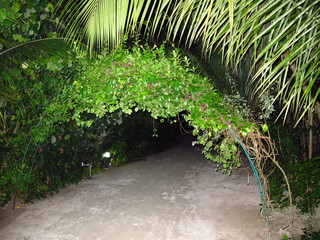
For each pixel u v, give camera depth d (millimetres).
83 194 6152
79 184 6883
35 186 5645
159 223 4707
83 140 6977
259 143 3441
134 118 9711
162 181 7219
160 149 11891
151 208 5363
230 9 1408
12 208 5188
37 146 5031
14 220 4824
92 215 5035
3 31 4121
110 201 5734
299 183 4531
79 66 4105
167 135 13180
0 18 3264
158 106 3445
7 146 5145
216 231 4418
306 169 4496
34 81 4758
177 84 3242
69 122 5781
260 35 1631
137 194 6184
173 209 5312
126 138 9508
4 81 4199
